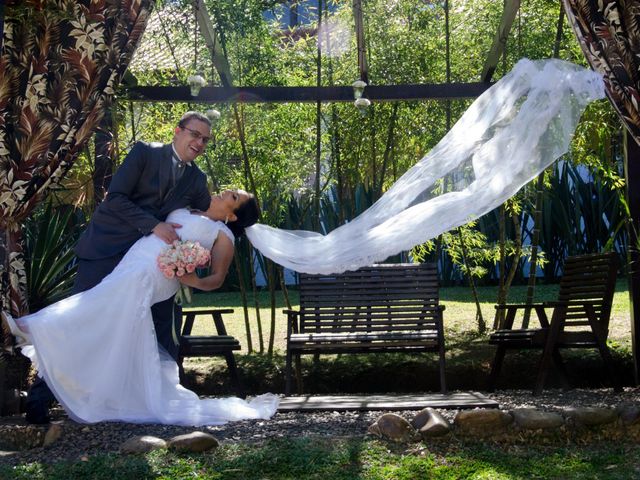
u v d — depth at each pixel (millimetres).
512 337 6445
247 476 4066
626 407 4797
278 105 8258
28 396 5266
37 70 5523
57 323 5082
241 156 8258
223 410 5293
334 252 5738
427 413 4711
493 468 4164
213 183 8086
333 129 8086
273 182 8297
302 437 4625
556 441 4645
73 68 5578
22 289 5664
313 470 4129
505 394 6496
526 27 7984
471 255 8539
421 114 8102
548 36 7934
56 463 4309
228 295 12023
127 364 5203
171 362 5395
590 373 6957
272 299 7758
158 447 4426
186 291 5594
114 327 5191
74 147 5633
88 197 7789
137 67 8062
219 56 7039
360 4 6996
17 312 5613
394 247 5637
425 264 6918
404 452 4422
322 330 6906
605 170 8180
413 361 7164
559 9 7480
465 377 7074
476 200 5527
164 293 5406
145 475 4066
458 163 5680
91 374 5152
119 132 8023
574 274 6754
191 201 5715
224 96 7191
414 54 8031
